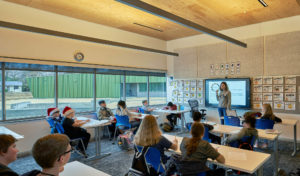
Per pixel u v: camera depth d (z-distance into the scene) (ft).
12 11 14.49
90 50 18.97
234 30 20.81
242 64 20.33
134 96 24.02
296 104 17.51
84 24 18.48
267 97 18.98
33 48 15.48
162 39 25.84
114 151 15.55
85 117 17.31
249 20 18.43
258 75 19.39
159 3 14.38
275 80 18.53
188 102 22.91
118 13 16.57
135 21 18.66
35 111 16.35
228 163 7.11
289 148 15.89
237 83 20.34
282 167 12.16
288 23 17.76
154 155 7.72
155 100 26.30
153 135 7.92
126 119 16.98
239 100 20.29
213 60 22.30
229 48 21.16
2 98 14.61
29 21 15.26
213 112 22.53
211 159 7.41
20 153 14.78
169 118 23.31
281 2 14.46
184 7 15.11
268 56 18.81
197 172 6.89
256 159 7.48
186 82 24.71
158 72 26.27
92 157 14.12
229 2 14.34
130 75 23.32
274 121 13.62
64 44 17.21
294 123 14.03
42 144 3.90
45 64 16.08
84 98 19.49
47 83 16.94
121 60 21.56
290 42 17.65
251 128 9.74
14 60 14.48
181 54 25.09
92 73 19.97
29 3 14.60
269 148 15.94
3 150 4.69
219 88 21.52
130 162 13.37
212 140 12.39
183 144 7.44
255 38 19.47
